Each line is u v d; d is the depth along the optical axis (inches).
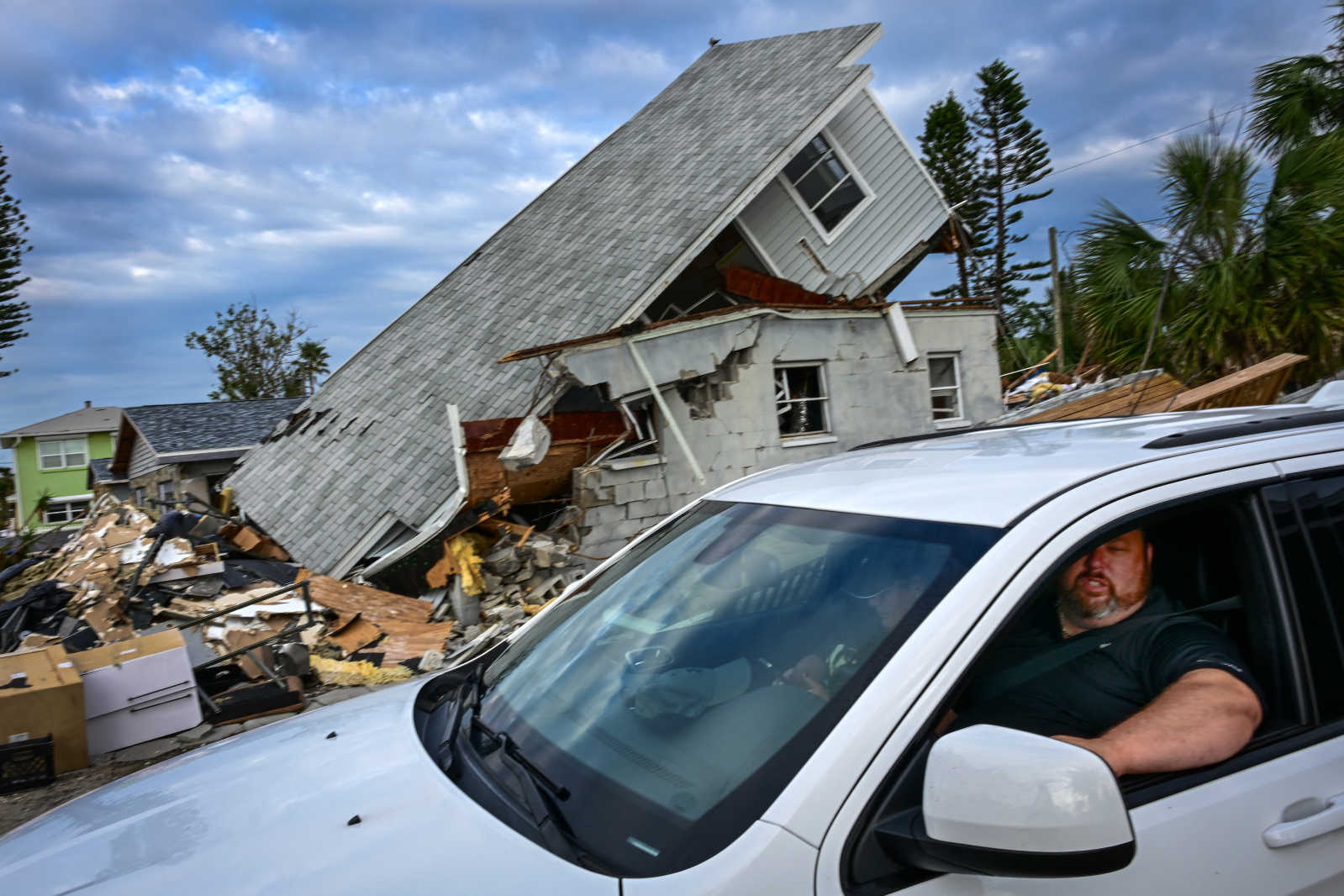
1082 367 618.2
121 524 608.7
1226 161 458.9
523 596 418.6
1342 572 76.3
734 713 68.3
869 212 690.8
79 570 438.6
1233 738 67.7
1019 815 51.8
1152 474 72.7
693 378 466.3
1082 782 52.3
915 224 705.0
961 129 1545.3
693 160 665.0
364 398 706.8
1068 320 768.9
